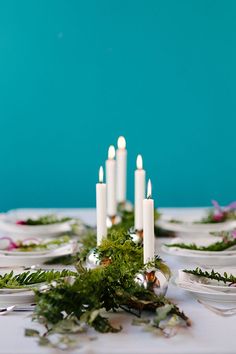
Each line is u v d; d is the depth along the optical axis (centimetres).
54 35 435
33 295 124
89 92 441
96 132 444
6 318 118
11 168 443
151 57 439
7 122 439
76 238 217
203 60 439
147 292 120
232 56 438
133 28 437
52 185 446
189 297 133
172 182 450
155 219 227
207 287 130
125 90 442
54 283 122
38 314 109
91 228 227
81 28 435
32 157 443
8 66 435
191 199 451
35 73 437
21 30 432
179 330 110
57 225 225
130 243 141
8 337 107
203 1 435
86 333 108
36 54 436
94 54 438
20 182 445
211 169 448
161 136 446
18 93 438
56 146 443
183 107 444
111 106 443
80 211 302
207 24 437
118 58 439
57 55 436
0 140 440
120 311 122
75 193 447
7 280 133
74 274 131
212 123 445
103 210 154
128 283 121
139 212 188
